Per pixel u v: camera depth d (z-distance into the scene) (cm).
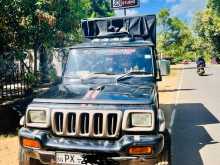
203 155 678
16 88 1381
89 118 452
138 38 829
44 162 466
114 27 820
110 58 627
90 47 640
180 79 2767
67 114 459
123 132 450
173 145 753
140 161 441
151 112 450
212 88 1967
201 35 6812
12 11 904
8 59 1026
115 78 593
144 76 602
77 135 455
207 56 7594
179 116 1094
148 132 448
